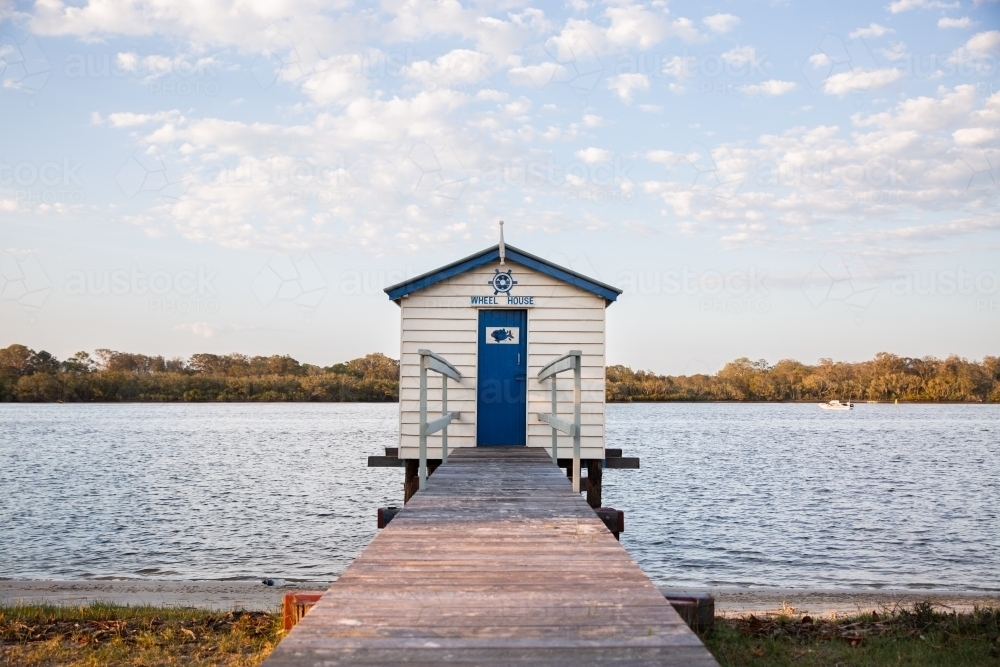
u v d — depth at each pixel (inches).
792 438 2287.2
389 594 167.3
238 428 2800.2
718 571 583.5
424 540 224.1
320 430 2682.1
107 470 1338.6
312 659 128.3
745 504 933.2
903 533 746.8
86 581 526.6
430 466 484.1
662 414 4690.0
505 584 175.6
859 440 2192.4
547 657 129.9
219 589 492.7
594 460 467.5
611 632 142.3
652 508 899.4
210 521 810.8
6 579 543.8
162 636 294.8
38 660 264.1
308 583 524.1
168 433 2456.9
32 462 1485.0
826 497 999.6
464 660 128.3
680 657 130.0
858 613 360.8
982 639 273.4
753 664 247.1
